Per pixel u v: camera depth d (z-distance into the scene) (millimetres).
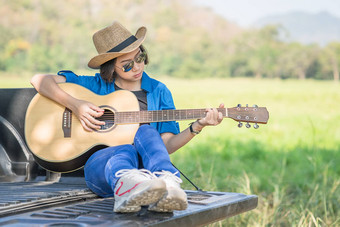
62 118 2725
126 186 1905
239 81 51406
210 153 8977
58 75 2896
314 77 71875
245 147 10008
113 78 2826
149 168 2158
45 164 2729
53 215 1911
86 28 72375
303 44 76938
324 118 21797
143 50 2785
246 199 2432
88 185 2447
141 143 2279
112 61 2721
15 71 58812
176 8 93438
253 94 32625
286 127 17438
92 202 2264
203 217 2059
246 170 6785
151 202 1869
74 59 63156
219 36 87500
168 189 1854
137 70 2709
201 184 4391
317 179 5562
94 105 2652
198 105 24359
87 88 2834
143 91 2805
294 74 71562
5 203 2004
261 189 5371
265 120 2604
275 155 9039
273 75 71250
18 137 3096
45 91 2758
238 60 71938
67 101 2689
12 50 68375
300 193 4703
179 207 1903
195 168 5199
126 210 1910
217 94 31438
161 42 77812
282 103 28875
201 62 72375
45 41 71250
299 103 28969
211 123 2484
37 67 61062
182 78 65938
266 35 79875
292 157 8328
